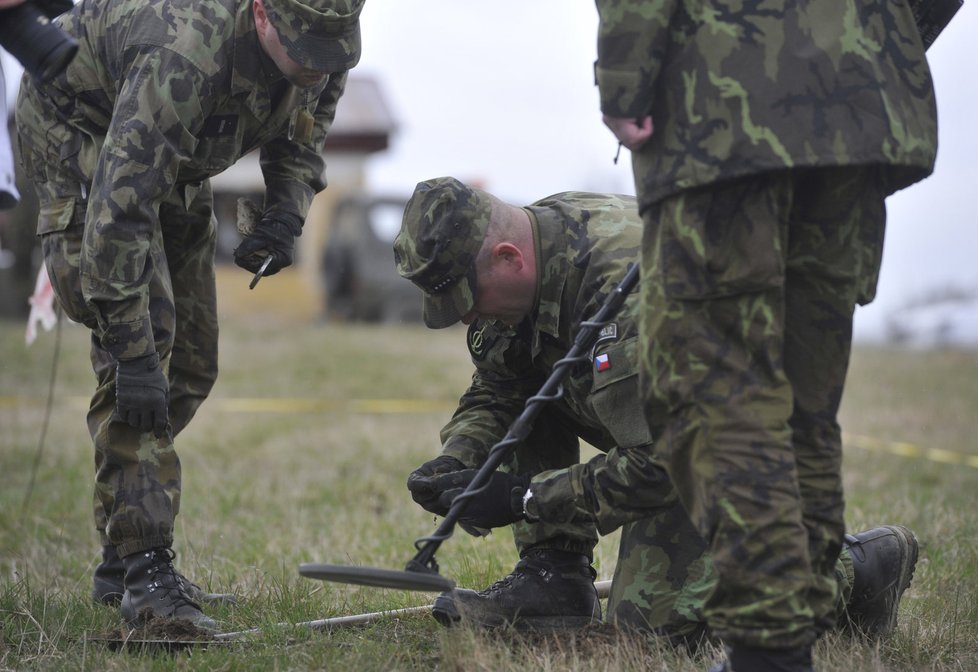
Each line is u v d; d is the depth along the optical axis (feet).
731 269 23.72
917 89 24.79
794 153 23.03
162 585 34.06
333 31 32.22
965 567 40.34
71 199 34.81
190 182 35.24
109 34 33.32
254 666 29.53
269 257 36.42
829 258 25.11
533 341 31.50
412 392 110.01
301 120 35.35
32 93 35.14
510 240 30.42
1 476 65.92
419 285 30.71
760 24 23.63
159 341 34.53
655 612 29.89
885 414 90.74
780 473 23.56
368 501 57.41
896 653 30.76
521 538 33.68
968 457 71.20
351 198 206.90
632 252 29.89
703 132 23.49
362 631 32.83
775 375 24.07
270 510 55.83
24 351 128.98
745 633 23.48
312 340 148.15
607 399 28.40
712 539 23.94
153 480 34.47
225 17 32.55
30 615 32.83
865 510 52.13
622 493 28.32
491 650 29.12
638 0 23.59
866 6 24.61
